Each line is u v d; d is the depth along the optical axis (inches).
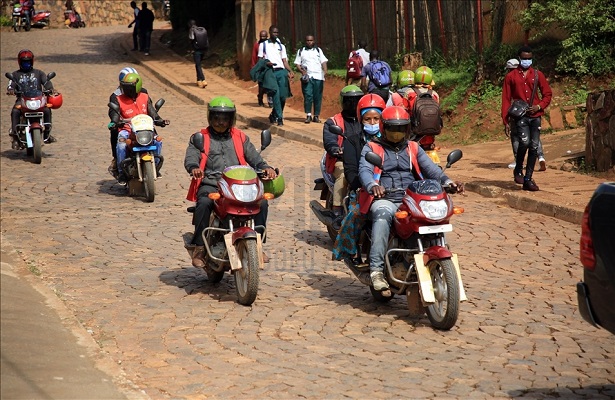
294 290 364.8
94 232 464.1
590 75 738.8
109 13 2370.8
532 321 319.0
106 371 265.6
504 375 266.5
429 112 470.3
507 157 653.3
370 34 1015.0
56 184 595.8
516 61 555.2
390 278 319.9
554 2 735.7
